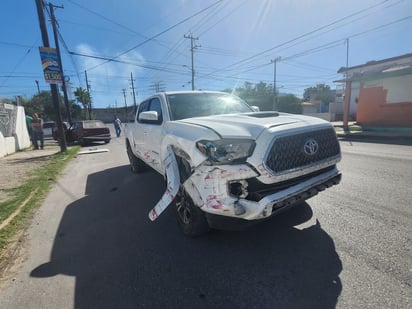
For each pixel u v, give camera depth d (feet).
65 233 11.37
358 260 8.02
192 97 14.66
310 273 7.59
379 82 49.08
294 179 8.66
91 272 8.39
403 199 12.80
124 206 14.39
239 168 7.77
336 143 9.94
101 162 29.73
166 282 7.66
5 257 9.50
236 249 9.16
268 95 158.30
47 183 19.86
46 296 7.32
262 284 7.29
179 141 9.76
